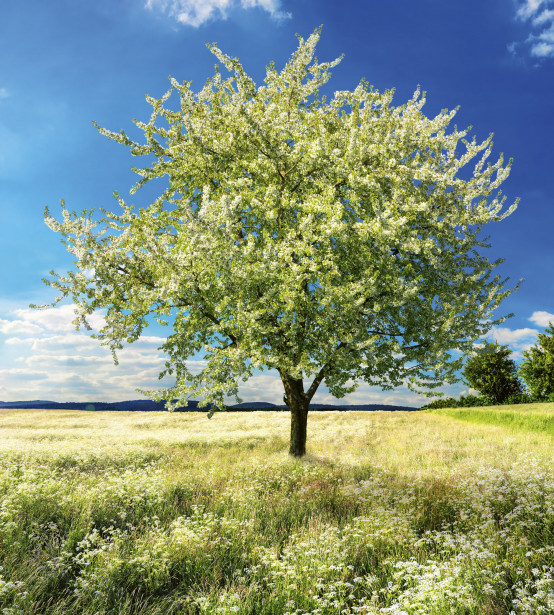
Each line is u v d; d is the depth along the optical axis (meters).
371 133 10.82
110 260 10.12
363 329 10.20
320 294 10.27
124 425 29.11
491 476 7.96
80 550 5.59
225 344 11.80
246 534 5.93
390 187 10.52
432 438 18.91
